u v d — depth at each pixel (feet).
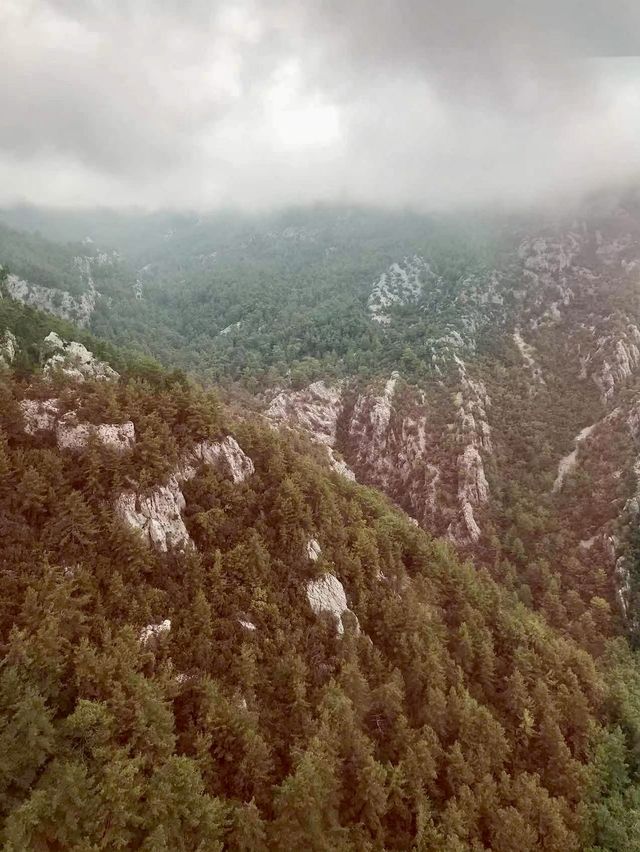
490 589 306.14
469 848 175.52
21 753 134.72
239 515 235.40
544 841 186.50
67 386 240.53
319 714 187.01
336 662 209.77
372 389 621.31
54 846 129.18
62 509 191.01
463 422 552.41
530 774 211.82
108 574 186.60
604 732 232.12
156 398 256.32
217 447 249.96
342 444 606.14
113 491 204.13
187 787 145.69
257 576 215.72
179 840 139.85
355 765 179.22
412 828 178.91
